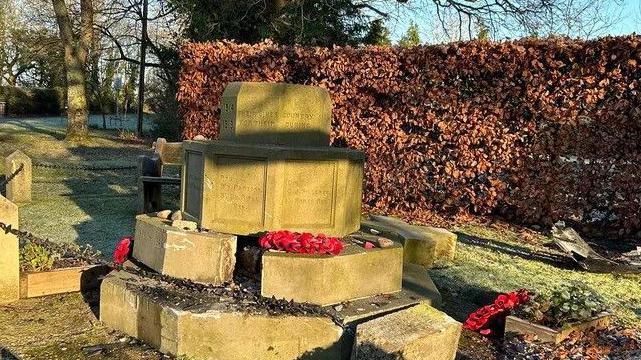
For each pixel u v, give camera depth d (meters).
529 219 8.84
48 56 29.25
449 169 9.35
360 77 9.99
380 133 9.97
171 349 3.81
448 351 3.61
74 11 23.33
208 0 17.92
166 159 10.70
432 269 6.17
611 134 8.09
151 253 4.69
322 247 4.23
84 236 7.04
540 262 6.76
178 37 21.38
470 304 5.22
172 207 9.78
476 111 9.10
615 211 8.19
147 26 25.48
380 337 3.35
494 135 8.99
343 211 4.96
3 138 19.69
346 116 10.26
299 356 3.83
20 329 4.21
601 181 8.23
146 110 40.03
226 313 3.78
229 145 4.73
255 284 4.44
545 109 8.53
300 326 3.80
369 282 4.46
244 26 17.94
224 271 4.42
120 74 33.28
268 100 5.01
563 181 8.49
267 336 3.78
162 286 4.29
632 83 7.88
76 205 9.19
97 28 24.09
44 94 38.09
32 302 4.80
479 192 9.28
